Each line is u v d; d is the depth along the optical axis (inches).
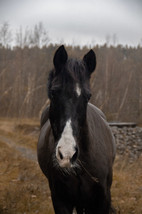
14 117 618.8
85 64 105.5
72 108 93.1
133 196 196.1
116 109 624.4
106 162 115.0
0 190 200.2
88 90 97.9
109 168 118.6
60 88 95.4
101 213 113.9
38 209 171.3
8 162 279.9
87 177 106.5
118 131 393.1
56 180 108.3
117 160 311.6
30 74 697.6
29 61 754.2
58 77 99.0
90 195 110.2
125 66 754.2
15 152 328.5
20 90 661.3
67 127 90.5
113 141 143.2
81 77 98.0
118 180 230.4
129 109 663.1
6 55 804.0
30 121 569.0
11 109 641.6
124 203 179.3
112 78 622.8
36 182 221.1
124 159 321.1
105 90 551.2
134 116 653.9
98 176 108.7
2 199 183.8
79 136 99.3
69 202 112.9
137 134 386.3
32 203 178.7
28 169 254.4
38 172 246.5
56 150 89.3
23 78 695.7
